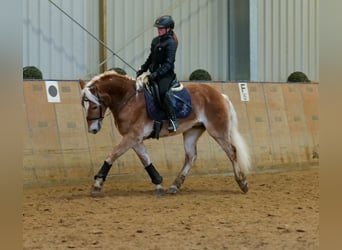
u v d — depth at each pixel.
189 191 12.38
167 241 7.60
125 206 10.38
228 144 11.84
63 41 17.30
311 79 22.61
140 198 11.31
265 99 16.62
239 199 11.25
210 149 15.26
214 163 15.24
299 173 16.05
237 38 20.66
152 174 11.69
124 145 11.29
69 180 13.23
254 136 16.05
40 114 13.20
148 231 8.23
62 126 13.44
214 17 20.47
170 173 14.56
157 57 11.34
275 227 8.52
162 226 8.58
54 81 13.63
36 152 12.94
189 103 11.49
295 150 16.91
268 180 14.41
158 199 11.20
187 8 19.81
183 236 7.89
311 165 17.22
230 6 20.72
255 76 20.50
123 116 11.23
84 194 11.82
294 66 22.16
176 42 11.34
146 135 11.41
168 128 11.43
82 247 7.27
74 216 9.42
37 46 16.84
